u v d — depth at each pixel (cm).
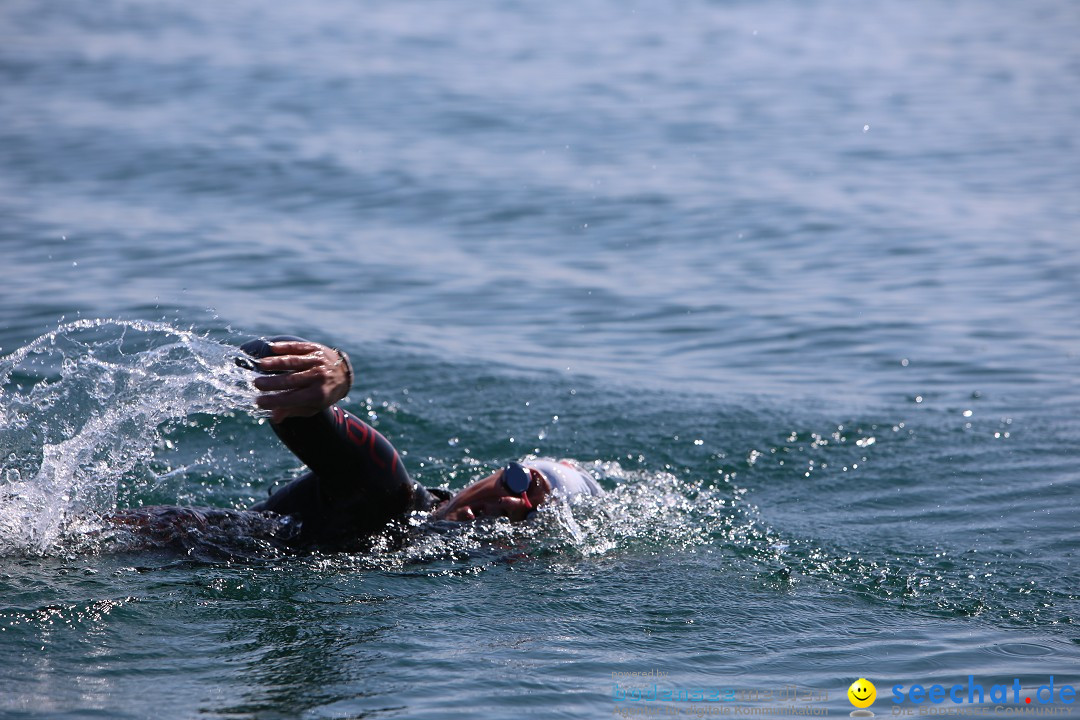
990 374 2942
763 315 3531
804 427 2519
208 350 1648
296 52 9994
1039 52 10731
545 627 1456
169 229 4369
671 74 9231
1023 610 1549
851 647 1418
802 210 4991
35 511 1664
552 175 5647
